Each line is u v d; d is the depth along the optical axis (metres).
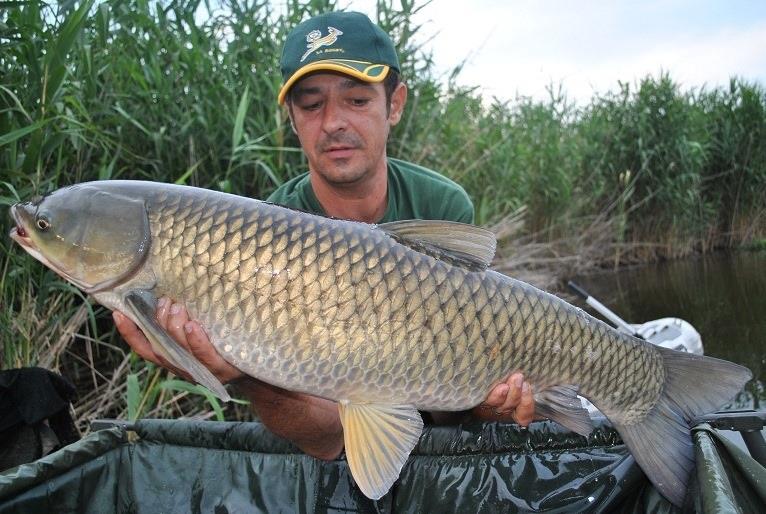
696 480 0.78
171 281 0.72
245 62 1.89
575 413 0.82
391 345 0.74
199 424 0.95
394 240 0.76
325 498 0.92
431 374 0.76
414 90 2.29
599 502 0.86
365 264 0.74
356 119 0.99
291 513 0.92
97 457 0.90
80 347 1.67
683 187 4.10
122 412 1.44
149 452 0.95
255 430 0.94
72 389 1.04
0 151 1.32
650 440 0.84
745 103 4.49
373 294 0.73
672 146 4.10
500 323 0.78
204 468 0.94
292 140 1.90
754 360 1.88
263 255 0.72
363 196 1.05
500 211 3.29
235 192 1.79
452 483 0.92
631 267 3.89
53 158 1.54
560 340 0.81
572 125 4.12
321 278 0.72
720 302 2.65
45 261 0.76
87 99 1.55
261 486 0.93
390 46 1.02
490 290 0.78
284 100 1.04
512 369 0.79
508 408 0.81
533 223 3.64
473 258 0.78
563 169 3.78
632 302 2.79
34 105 1.36
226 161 1.79
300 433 0.88
